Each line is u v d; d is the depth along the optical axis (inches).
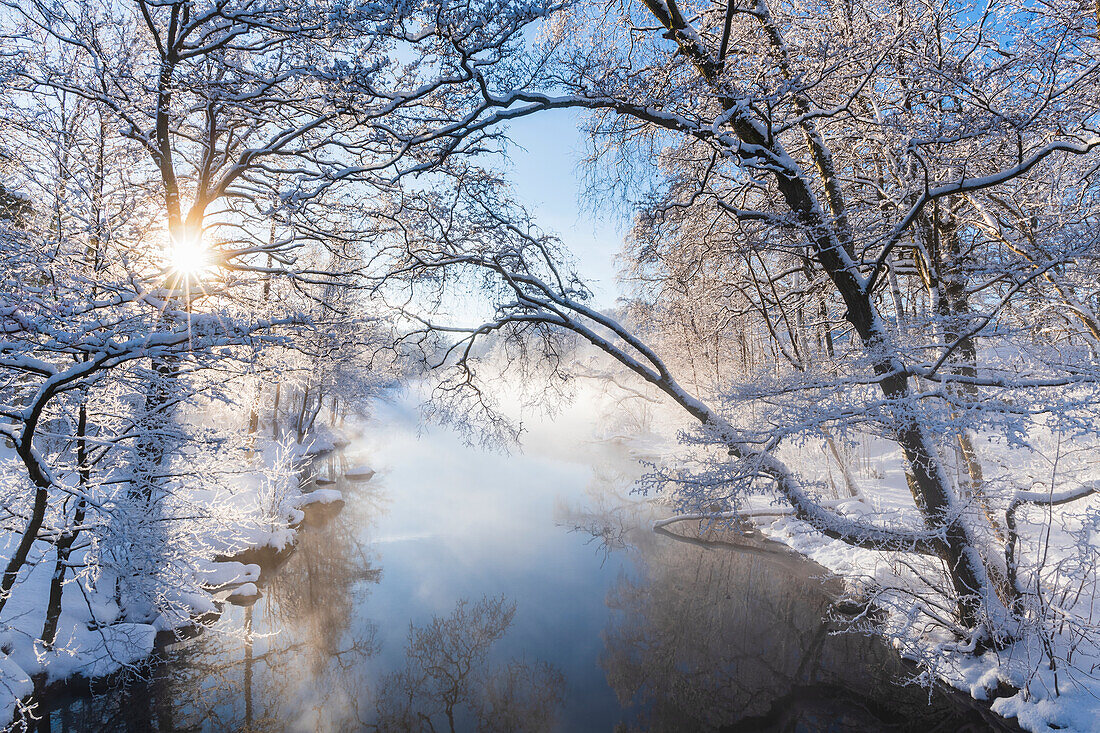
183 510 331.9
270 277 375.2
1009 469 310.3
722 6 297.9
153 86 285.1
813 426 249.1
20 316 163.0
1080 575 263.4
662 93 263.7
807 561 513.3
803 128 303.7
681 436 297.3
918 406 234.8
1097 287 261.6
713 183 412.2
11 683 253.1
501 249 326.0
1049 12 239.8
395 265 372.2
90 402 297.9
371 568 532.7
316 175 353.4
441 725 304.3
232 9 284.4
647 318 612.1
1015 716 246.8
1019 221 289.7
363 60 274.1
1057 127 229.0
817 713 300.8
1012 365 253.1
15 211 271.4
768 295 518.3
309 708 320.5
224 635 369.1
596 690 338.0
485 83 251.8
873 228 320.5
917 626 320.5
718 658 369.1
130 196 273.0
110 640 295.6
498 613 441.7
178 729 295.1
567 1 238.5
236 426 505.7
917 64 231.3
